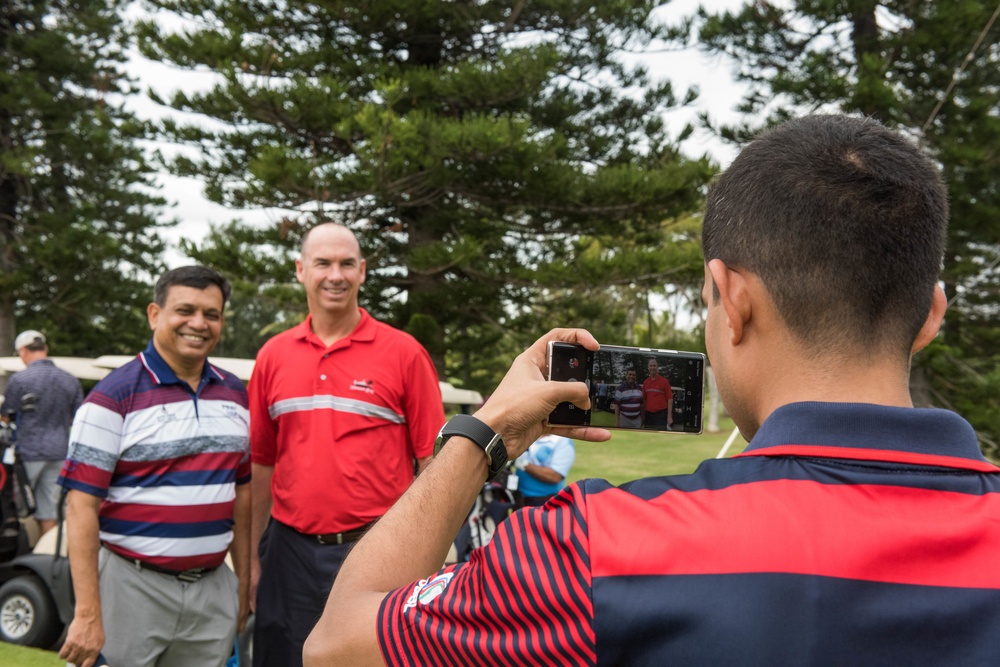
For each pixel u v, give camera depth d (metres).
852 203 0.69
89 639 2.32
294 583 2.70
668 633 0.59
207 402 2.59
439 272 12.23
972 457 0.67
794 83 12.49
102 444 2.39
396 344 2.79
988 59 13.26
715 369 0.78
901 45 12.88
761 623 0.58
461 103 12.55
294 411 2.73
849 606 0.58
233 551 2.79
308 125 11.78
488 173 12.14
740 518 0.62
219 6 13.07
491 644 0.64
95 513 2.37
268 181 10.73
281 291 11.80
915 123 13.47
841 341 0.69
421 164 11.18
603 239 14.12
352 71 12.72
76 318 19.58
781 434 0.67
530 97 13.48
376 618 0.70
